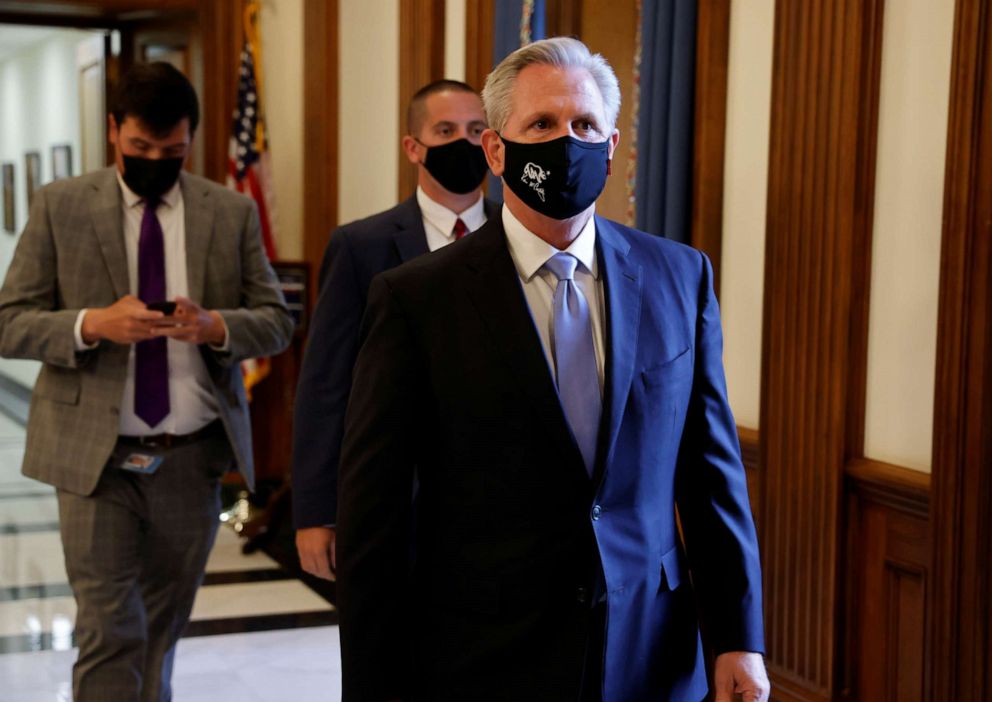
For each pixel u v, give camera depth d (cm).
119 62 743
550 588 176
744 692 185
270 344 315
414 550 254
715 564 189
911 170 315
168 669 319
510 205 187
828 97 334
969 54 282
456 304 183
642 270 189
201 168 727
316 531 276
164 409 301
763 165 372
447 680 179
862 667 331
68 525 297
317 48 740
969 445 284
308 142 745
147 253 306
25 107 1269
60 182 307
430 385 183
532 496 177
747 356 383
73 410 297
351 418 186
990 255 278
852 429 332
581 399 180
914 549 311
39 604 502
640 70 416
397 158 655
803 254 344
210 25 719
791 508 348
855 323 330
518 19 489
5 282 301
